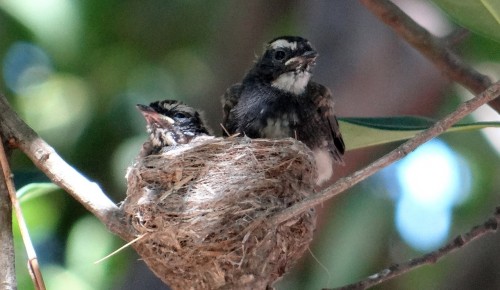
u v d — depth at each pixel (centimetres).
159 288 1234
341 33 1226
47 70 1420
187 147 834
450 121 627
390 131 875
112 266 1304
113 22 1409
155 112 961
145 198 782
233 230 760
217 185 794
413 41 902
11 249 714
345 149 923
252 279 753
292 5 1367
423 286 1391
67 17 1341
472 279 1384
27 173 873
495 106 826
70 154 1416
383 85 1220
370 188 1368
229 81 1373
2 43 1345
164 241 765
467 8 740
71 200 1338
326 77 1214
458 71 895
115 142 1422
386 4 899
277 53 957
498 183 1424
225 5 1419
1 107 776
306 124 938
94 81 1438
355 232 1333
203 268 756
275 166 810
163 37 1455
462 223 1412
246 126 938
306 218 784
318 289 1310
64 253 1323
